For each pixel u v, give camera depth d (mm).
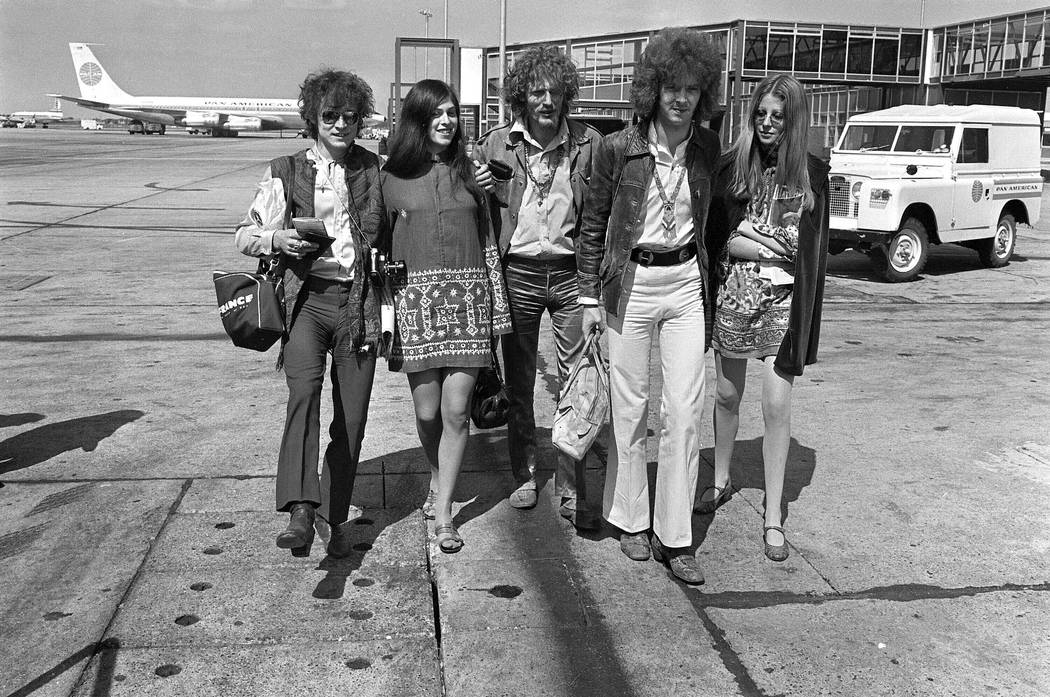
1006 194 12156
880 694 2883
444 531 3824
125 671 2928
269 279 3441
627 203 3477
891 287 10945
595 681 2928
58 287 9930
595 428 3789
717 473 4234
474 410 4105
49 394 5969
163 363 6801
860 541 3939
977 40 31359
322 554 3764
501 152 3990
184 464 4727
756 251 3668
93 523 4020
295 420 3461
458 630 3207
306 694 2824
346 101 3391
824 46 31781
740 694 2873
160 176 29469
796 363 3645
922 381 6547
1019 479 4660
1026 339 8023
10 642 3086
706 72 3293
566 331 4152
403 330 3600
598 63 34031
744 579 3602
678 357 3557
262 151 52969
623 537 3834
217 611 3301
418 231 3557
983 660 3066
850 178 11156
